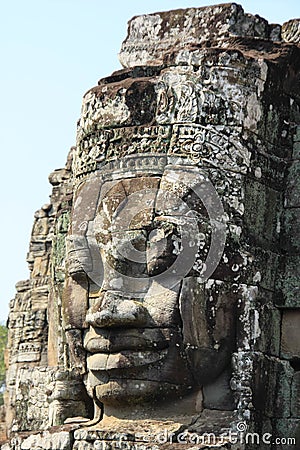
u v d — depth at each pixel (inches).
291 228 767.1
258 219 753.6
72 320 749.9
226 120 743.1
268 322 747.4
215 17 815.7
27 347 1141.7
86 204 750.5
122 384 716.0
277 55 780.6
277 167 770.8
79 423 738.8
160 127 742.5
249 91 753.6
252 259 737.0
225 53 749.9
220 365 721.0
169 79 749.3
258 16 821.9
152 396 715.4
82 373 749.9
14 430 872.3
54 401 758.5
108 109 756.0
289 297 756.6
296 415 749.3
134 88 753.6
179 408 719.1
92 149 759.1
